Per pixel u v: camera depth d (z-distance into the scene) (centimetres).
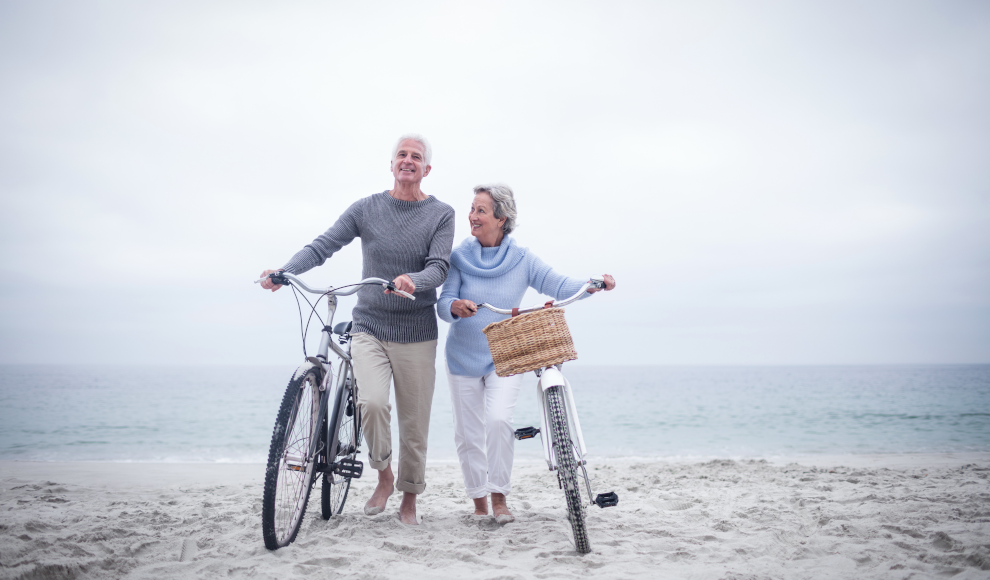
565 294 336
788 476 575
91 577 244
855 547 281
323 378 292
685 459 916
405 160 331
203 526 333
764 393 3372
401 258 330
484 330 284
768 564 261
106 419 1792
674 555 273
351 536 303
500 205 350
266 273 281
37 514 370
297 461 277
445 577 242
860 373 9144
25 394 3131
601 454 1087
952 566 249
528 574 244
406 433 334
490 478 342
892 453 940
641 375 8675
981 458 812
